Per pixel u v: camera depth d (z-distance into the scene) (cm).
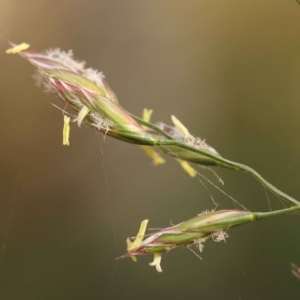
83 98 20
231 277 22
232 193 22
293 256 22
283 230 22
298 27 22
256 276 22
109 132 20
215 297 22
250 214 20
